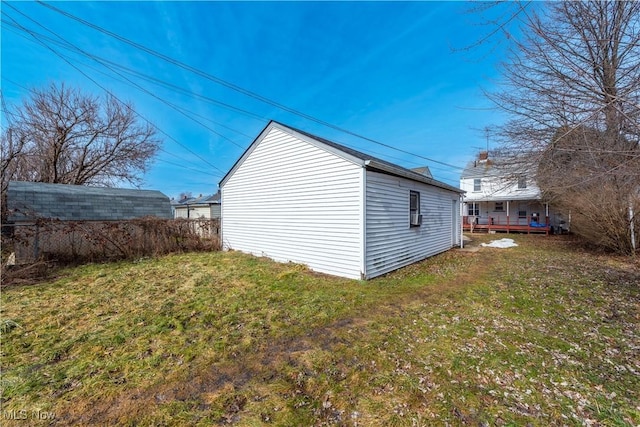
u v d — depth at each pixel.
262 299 4.83
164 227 9.82
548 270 7.16
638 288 5.43
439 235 10.34
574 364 2.80
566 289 5.41
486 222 21.42
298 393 2.39
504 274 6.76
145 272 6.89
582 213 10.07
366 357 2.96
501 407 2.20
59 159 15.71
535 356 2.95
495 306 4.51
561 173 6.49
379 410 2.18
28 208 8.47
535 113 5.75
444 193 10.79
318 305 4.52
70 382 2.51
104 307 4.45
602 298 4.85
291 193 7.89
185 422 2.05
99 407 2.21
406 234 7.93
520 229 18.98
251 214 9.51
